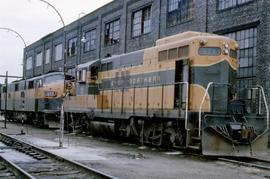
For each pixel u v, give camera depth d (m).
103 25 40.88
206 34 18.84
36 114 38.16
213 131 16.53
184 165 14.77
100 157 16.55
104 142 23.41
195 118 17.28
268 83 22.16
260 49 22.67
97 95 25.97
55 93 34.72
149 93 20.52
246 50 23.91
